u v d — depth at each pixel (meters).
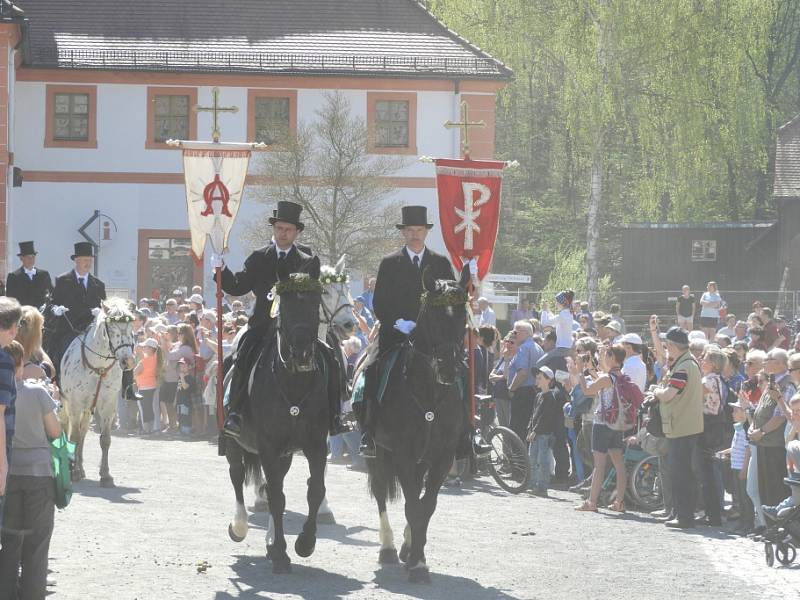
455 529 13.30
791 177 50.00
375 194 36.38
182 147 13.55
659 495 15.36
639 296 43.06
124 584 9.80
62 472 8.38
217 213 13.60
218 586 9.83
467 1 43.53
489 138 39.88
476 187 13.42
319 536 12.40
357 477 17.73
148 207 39.31
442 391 10.31
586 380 15.85
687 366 14.09
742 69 42.81
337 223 35.88
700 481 14.20
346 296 13.63
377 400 10.66
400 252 11.04
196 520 13.18
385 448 10.82
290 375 10.31
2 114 33.94
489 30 42.94
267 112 39.56
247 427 10.93
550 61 44.62
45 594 8.77
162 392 23.88
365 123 39.41
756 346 16.42
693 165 42.75
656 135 42.84
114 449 20.94
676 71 41.19
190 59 39.47
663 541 12.91
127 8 41.22
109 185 39.19
